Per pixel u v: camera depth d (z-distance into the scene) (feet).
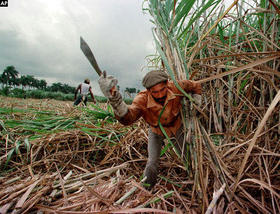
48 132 9.77
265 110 5.71
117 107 4.43
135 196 4.80
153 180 5.69
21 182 5.62
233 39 7.96
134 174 7.22
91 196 4.53
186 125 5.19
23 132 10.52
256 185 4.92
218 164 4.74
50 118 12.03
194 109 4.99
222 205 4.11
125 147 8.66
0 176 7.02
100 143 9.36
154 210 3.58
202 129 5.05
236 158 5.67
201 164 4.57
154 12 5.98
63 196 4.67
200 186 4.62
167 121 5.40
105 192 4.68
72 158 8.39
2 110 12.66
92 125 10.00
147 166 5.77
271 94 5.63
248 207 4.40
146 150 9.07
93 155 8.93
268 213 3.95
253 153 5.30
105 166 8.03
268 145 5.35
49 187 4.77
